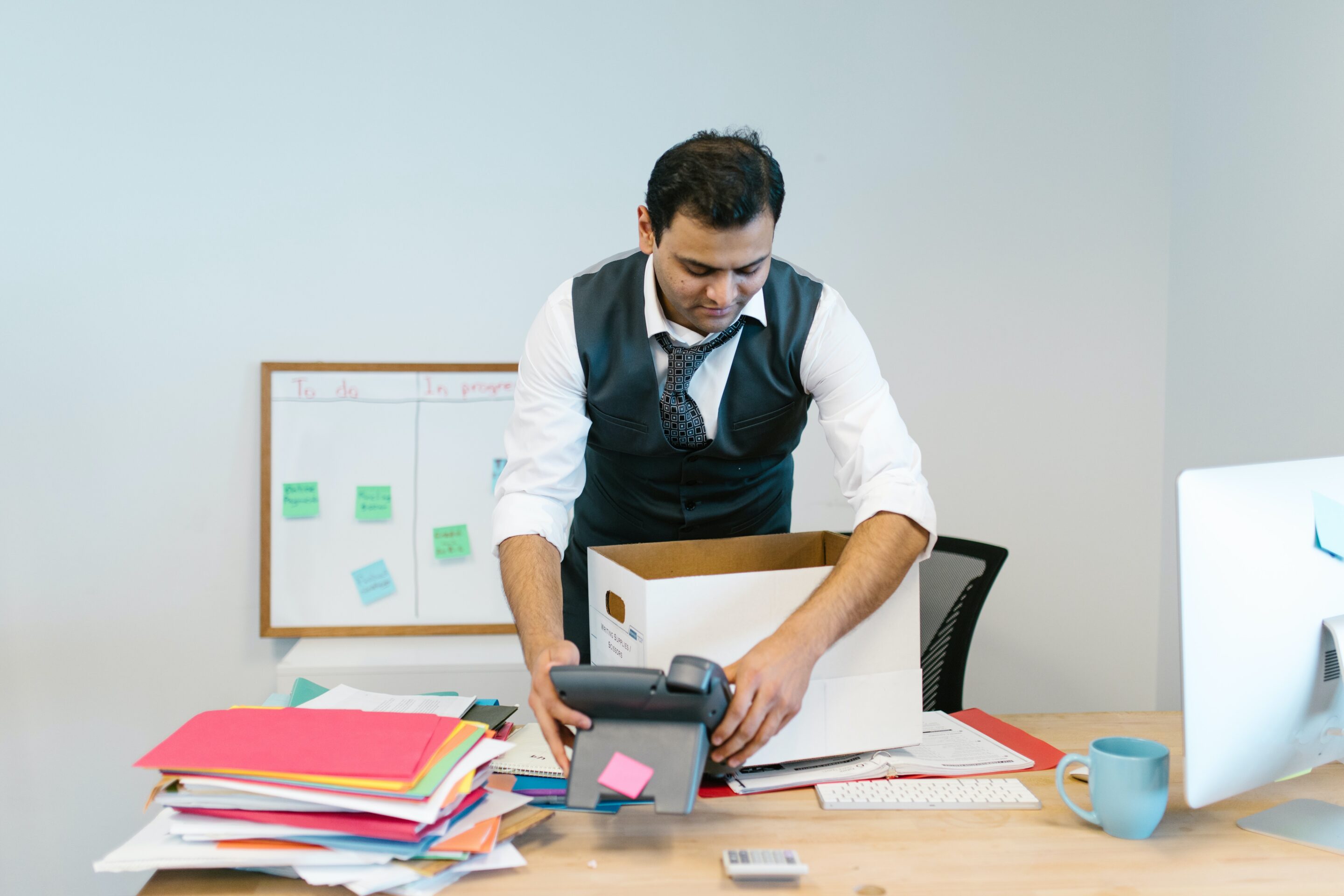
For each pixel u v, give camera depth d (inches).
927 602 67.2
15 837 87.0
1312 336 73.8
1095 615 95.4
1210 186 86.7
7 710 86.4
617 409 52.9
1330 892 32.7
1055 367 93.7
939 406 93.0
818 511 92.7
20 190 84.8
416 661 82.0
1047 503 94.4
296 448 86.9
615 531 60.8
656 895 32.4
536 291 89.5
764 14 89.6
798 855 35.2
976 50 91.3
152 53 85.6
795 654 37.8
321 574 87.5
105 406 86.4
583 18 88.5
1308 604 37.0
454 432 88.4
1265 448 79.5
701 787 41.1
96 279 85.8
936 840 36.5
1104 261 93.4
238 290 87.2
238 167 86.8
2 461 85.6
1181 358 91.4
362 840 33.4
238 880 33.8
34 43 84.4
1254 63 80.3
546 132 88.9
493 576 88.9
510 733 46.8
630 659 41.0
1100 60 92.2
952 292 92.4
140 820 88.0
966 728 48.9
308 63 87.0
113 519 86.9
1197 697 34.4
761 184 40.0
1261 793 41.2
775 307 51.6
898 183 91.4
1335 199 71.2
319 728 38.4
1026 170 92.3
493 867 33.7
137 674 87.7
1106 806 36.5
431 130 88.2
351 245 87.9
